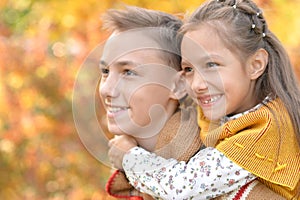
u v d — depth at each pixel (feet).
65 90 15.34
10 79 15.66
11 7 16.92
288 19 13.50
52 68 15.48
